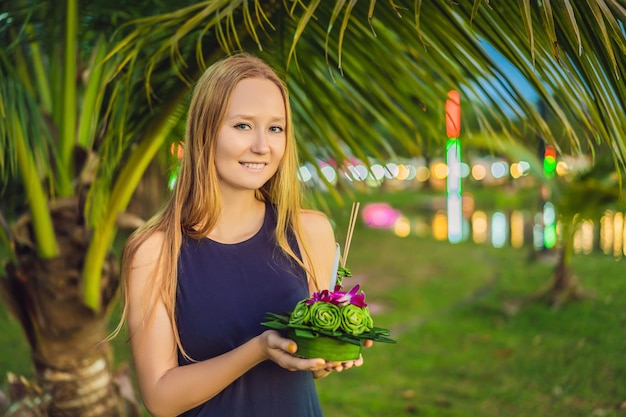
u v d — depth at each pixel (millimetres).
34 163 3129
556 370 5461
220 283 1734
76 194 3232
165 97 2838
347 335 1591
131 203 4004
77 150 3209
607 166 6641
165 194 2512
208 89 1729
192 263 1739
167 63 2746
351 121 3023
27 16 2910
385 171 3111
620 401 4734
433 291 9016
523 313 7238
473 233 14641
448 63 2473
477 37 2211
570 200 6867
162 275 1709
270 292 1764
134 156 2945
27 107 2855
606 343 5898
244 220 1809
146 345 1698
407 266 10875
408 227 16250
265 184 1860
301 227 1854
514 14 2076
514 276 9320
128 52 2693
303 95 3045
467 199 18438
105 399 3352
